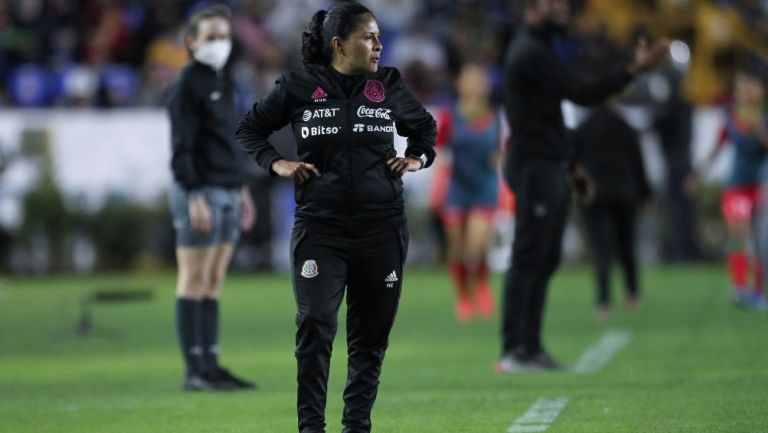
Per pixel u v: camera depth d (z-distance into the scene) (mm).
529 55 37812
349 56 24078
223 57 35906
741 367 39062
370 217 24031
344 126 23953
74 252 83875
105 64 91688
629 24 91625
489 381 37469
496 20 93688
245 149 24828
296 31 94625
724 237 87188
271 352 47562
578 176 41656
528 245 39000
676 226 84812
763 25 92938
